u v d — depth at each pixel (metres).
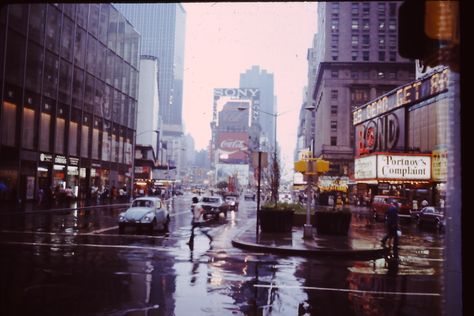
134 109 69.19
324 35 98.56
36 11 38.78
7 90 35.44
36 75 39.41
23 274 10.05
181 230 22.64
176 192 107.25
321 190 69.12
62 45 44.06
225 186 127.56
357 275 11.35
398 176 42.34
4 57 34.62
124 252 14.02
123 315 7.05
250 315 7.32
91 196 50.22
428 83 45.25
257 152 18.58
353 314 7.52
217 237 19.88
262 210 20.80
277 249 15.05
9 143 35.97
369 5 93.50
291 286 9.70
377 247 15.95
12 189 36.22
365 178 46.00
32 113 39.09
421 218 28.81
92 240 16.91
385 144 57.03
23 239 16.34
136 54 69.75
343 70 94.88
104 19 55.31
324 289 9.48
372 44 94.12
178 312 7.34
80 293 8.43
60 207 34.84
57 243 15.59
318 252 14.77
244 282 9.98
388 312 7.66
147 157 88.94
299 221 24.97
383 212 32.75
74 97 47.19
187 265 12.05
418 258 14.91
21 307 7.30
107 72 56.94
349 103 94.62
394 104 54.81
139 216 20.34
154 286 9.28
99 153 54.69
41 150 40.91
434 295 9.05
